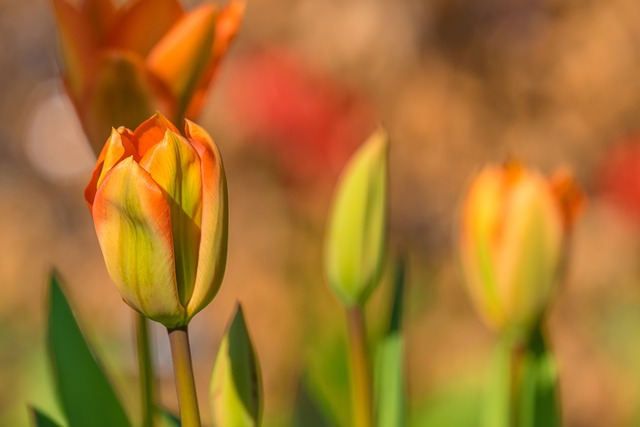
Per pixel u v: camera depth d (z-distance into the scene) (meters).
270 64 1.76
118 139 0.71
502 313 0.83
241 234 2.41
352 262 0.82
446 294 2.38
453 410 1.14
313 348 1.10
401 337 0.83
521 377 0.83
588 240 2.40
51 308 0.81
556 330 2.31
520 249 0.82
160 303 0.71
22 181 2.82
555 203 0.82
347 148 1.74
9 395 1.76
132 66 0.80
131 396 1.11
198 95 0.81
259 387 0.78
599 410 2.08
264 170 2.37
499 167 0.83
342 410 1.04
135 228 0.71
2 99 2.87
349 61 2.52
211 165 0.71
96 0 0.81
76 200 2.79
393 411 0.83
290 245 1.95
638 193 1.78
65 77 0.81
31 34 2.88
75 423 0.81
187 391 0.72
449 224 2.55
